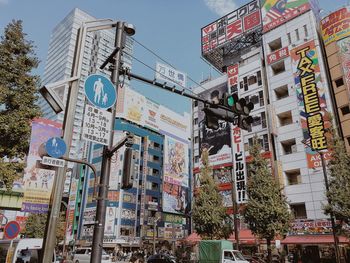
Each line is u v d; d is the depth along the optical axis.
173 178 54.28
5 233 8.95
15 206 22.00
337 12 27.80
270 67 31.62
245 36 37.00
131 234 45.97
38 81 11.95
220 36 39.09
